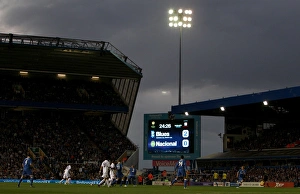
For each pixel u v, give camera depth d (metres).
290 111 76.56
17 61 85.38
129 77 90.25
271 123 84.06
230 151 81.94
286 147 72.88
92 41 86.00
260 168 72.38
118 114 98.31
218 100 70.38
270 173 69.06
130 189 38.41
